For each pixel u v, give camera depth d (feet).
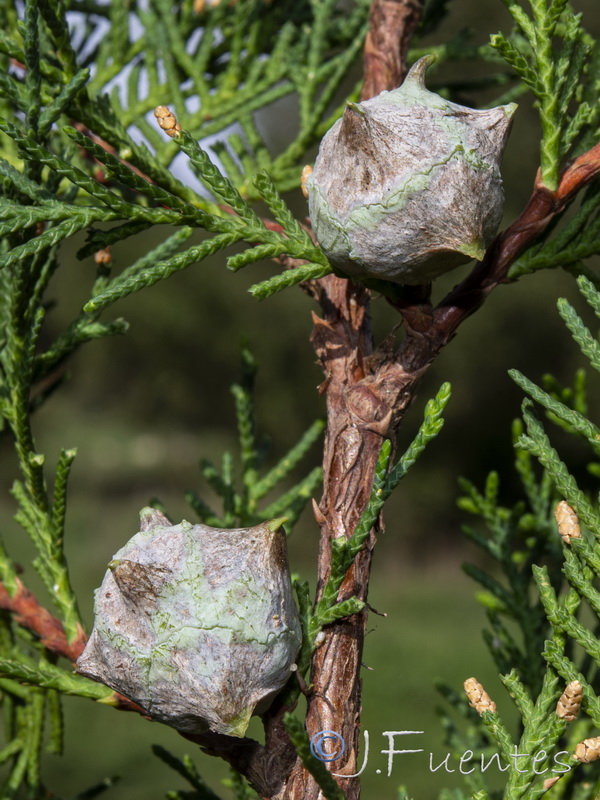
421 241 0.42
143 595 0.41
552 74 0.47
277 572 0.42
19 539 3.17
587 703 0.45
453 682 2.14
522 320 3.77
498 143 0.42
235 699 0.41
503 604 0.62
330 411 0.47
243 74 0.74
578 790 0.55
